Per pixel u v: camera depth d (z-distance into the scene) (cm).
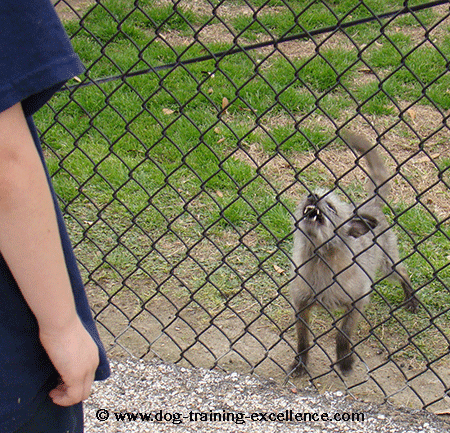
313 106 599
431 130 571
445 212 471
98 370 164
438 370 343
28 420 151
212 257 434
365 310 400
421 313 393
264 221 462
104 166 506
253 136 547
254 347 363
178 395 302
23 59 116
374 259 397
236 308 392
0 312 137
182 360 348
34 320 144
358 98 616
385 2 814
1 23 113
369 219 349
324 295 368
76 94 596
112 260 428
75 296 155
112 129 555
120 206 474
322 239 346
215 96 602
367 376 345
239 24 768
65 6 796
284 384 323
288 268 423
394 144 556
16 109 115
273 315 388
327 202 354
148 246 443
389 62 671
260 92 618
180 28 766
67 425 167
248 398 300
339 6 805
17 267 122
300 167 522
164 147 534
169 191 490
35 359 146
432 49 700
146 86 617
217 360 324
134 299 398
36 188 117
